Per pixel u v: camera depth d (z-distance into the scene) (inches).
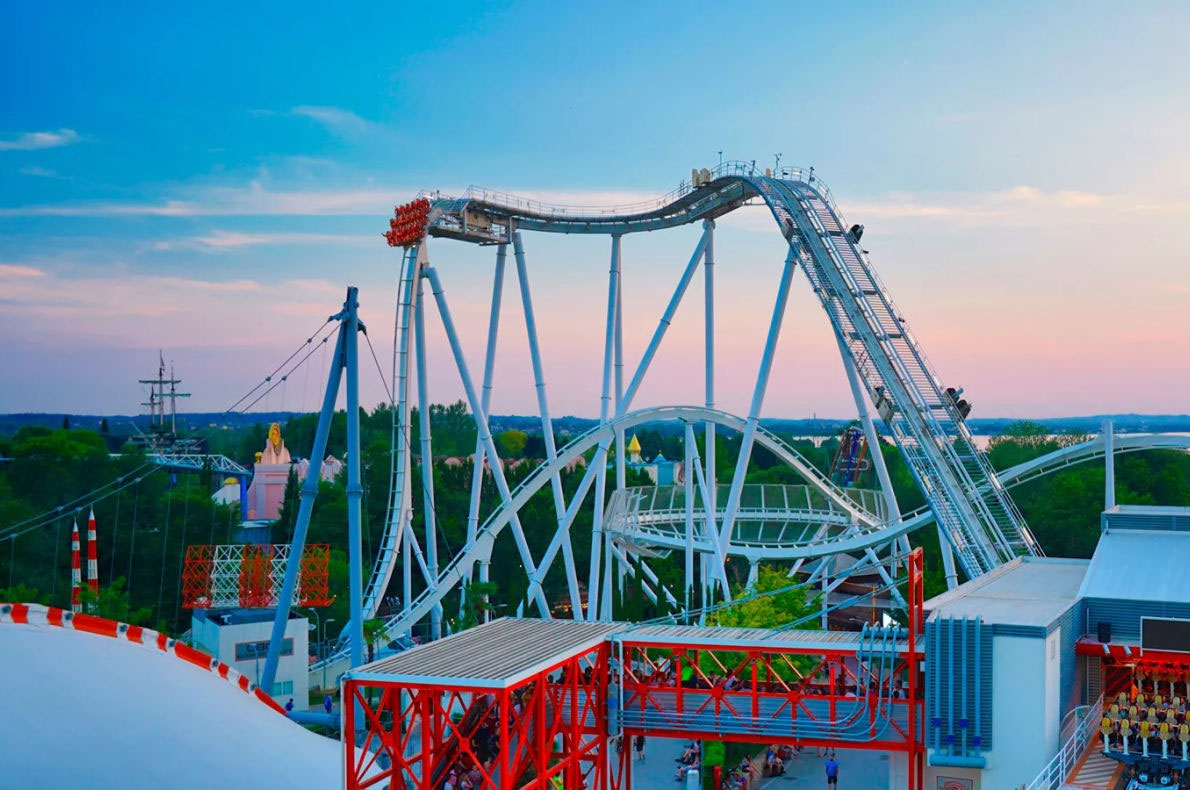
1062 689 2071.9
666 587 4057.6
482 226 4156.0
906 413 3329.2
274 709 2253.9
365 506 6491.1
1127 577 2306.8
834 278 3496.6
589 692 2036.2
